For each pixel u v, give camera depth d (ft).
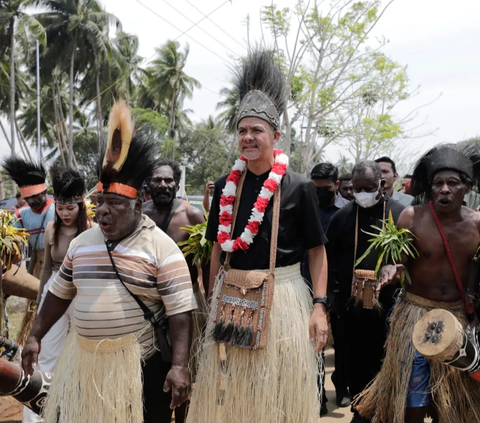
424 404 11.77
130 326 9.45
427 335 10.69
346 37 48.21
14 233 15.11
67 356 9.85
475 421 11.64
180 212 14.84
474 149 13.05
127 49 150.20
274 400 9.72
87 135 135.95
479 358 10.66
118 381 9.28
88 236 9.94
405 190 25.46
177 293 9.52
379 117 51.67
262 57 10.71
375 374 15.30
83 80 132.46
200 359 10.41
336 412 16.17
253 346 9.68
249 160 10.51
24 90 134.21
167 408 10.20
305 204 10.28
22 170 17.24
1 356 12.79
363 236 15.24
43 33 111.86
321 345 10.04
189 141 161.27
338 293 15.75
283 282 10.15
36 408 11.01
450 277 11.97
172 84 151.64
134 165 9.43
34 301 16.53
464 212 12.09
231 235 10.51
